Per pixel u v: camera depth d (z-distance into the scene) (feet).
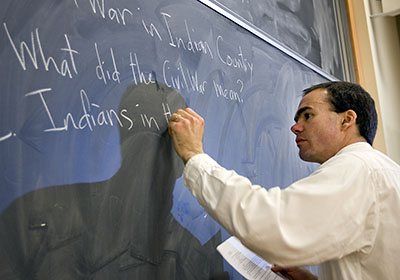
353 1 8.74
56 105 2.23
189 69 3.32
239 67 4.04
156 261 2.76
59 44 2.29
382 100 8.60
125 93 2.68
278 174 4.58
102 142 2.47
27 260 2.01
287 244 2.37
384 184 2.72
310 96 3.37
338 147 3.20
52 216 2.14
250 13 4.45
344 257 2.70
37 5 2.20
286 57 5.19
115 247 2.46
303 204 2.46
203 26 3.57
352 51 8.32
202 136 3.06
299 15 5.92
